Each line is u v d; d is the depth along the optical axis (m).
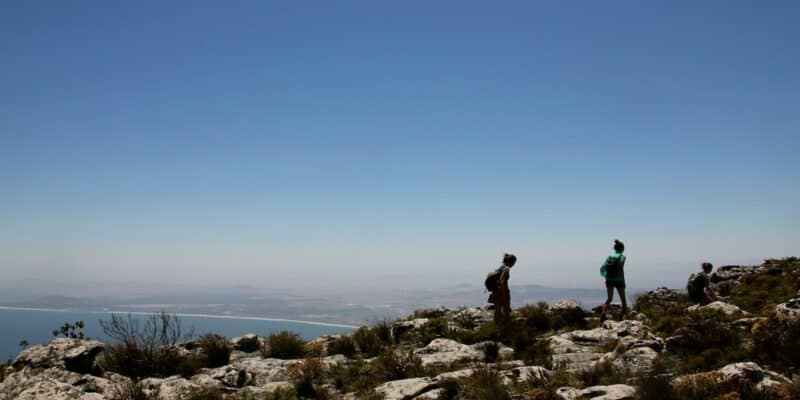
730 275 24.83
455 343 14.66
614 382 9.58
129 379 12.63
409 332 17.77
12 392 11.09
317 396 10.91
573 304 19.61
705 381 8.64
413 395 10.08
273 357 15.73
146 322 14.48
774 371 9.45
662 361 10.66
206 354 15.31
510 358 13.08
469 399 9.58
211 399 11.07
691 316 14.38
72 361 12.48
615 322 15.02
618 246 18.25
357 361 13.66
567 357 12.48
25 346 14.27
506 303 16.69
